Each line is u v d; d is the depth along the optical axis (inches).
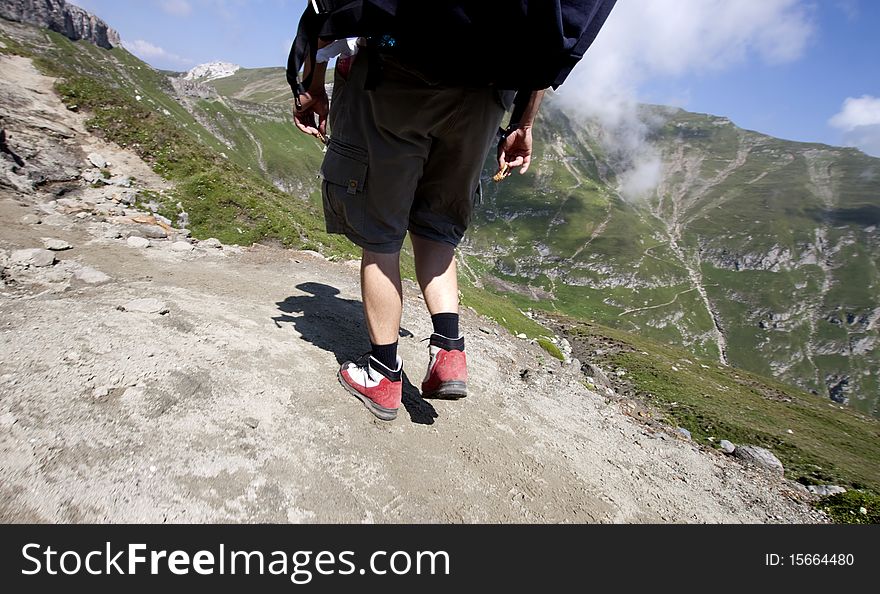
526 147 105.8
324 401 113.8
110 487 76.0
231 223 384.8
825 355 7052.2
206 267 219.9
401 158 90.3
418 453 108.0
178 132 507.5
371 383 111.7
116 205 338.0
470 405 143.0
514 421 143.0
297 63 87.6
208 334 132.1
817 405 2679.6
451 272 104.2
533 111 98.4
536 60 77.5
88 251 204.4
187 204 380.5
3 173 298.5
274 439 97.0
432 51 76.9
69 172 348.8
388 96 85.5
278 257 280.4
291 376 121.0
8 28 4146.2
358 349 152.1
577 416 169.9
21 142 352.5
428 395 99.1
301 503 85.2
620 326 7003.0
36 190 306.7
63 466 76.3
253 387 111.6
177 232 289.7
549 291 7716.5
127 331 121.4
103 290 153.1
